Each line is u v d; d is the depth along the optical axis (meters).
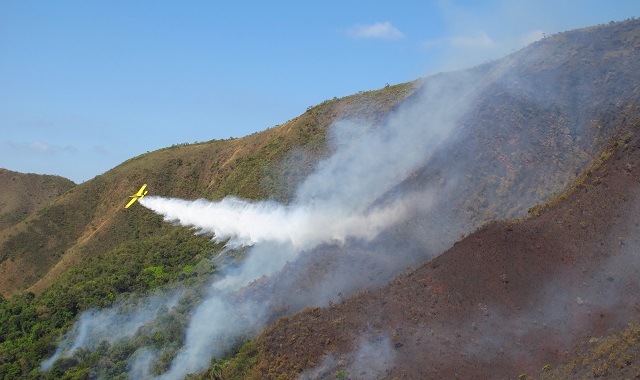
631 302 57.91
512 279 63.34
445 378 57.31
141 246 122.69
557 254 64.00
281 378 63.31
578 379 52.56
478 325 60.97
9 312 107.31
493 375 56.56
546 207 70.44
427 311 63.91
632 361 51.03
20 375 91.88
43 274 138.12
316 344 65.44
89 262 123.75
